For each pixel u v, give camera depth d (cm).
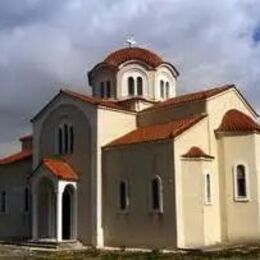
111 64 5000
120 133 4381
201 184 3812
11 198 5141
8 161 5244
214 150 4066
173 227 3716
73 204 4281
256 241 3859
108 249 3853
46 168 4266
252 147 3984
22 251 3809
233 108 4331
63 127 4538
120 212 4056
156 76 5025
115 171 4134
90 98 4450
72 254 3512
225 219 3959
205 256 3167
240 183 3978
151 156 3919
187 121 4028
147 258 3155
